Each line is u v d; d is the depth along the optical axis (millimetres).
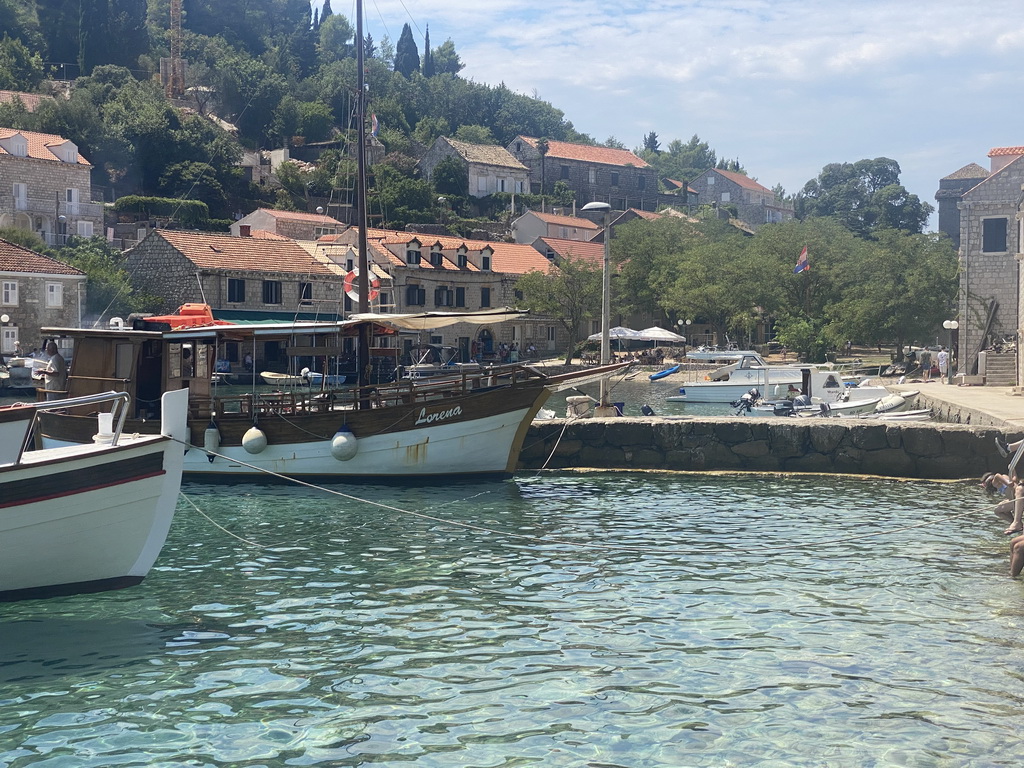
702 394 45438
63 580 12562
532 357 78125
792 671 9820
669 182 167375
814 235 74812
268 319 64625
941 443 23172
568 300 75125
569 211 121500
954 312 62781
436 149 127000
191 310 28141
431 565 14547
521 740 8195
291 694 9273
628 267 80562
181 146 109688
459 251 78625
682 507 19609
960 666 9938
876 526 17516
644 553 15344
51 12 138125
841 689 9312
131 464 12531
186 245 64938
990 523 17719
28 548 12031
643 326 90438
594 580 13625
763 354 73875
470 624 11508
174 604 12383
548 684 9500
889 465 23531
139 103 112938
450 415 22547
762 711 8789
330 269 69812
